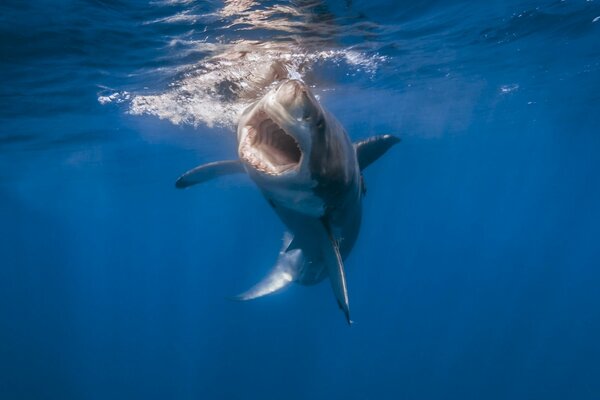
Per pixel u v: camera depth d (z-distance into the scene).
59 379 48.41
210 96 14.09
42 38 9.62
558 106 24.81
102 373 54.66
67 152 23.39
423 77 16.80
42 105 14.79
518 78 18.38
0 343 75.88
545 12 11.27
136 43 10.03
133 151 25.11
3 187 32.56
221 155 27.69
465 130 31.17
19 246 92.25
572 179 64.50
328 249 4.88
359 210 6.00
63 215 57.84
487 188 74.19
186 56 10.92
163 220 74.38
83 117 16.77
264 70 11.96
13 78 12.03
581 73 18.20
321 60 12.37
